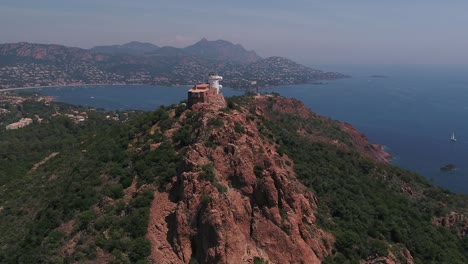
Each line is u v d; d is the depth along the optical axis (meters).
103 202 70.81
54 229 70.50
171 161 74.81
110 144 95.88
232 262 57.56
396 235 81.12
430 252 81.19
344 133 184.38
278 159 77.75
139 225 63.19
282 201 63.72
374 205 90.31
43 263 63.03
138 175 75.38
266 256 60.50
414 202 109.06
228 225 59.09
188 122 84.88
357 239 70.69
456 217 102.25
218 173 65.81
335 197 85.50
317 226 69.62
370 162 126.38
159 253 60.19
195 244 60.22
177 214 61.09
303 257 61.25
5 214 87.81
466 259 86.56
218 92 101.69
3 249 71.50
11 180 114.19
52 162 114.69
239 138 70.44
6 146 161.50
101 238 63.31
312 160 102.12
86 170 86.62
